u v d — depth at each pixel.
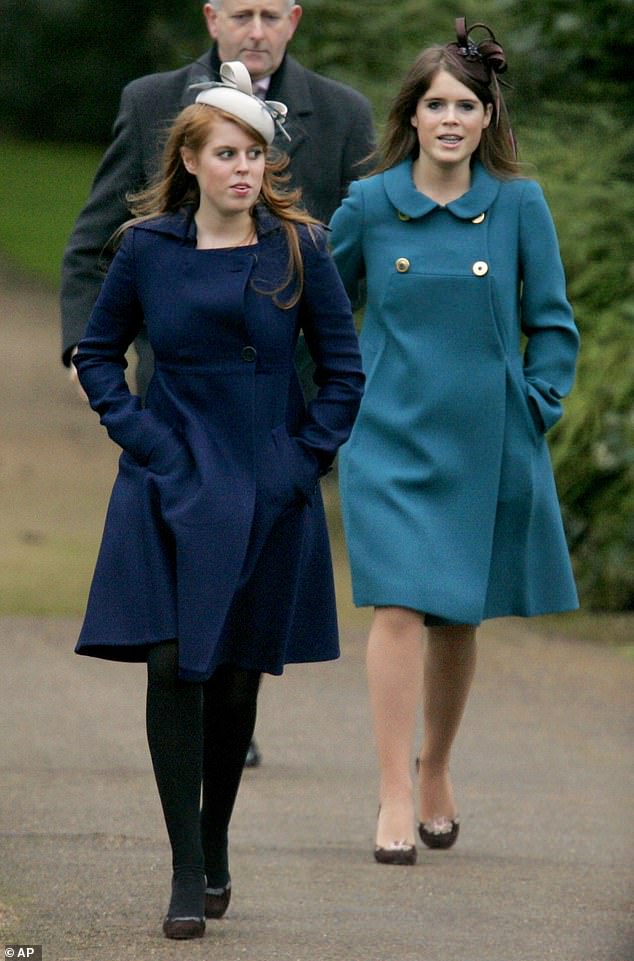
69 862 18.52
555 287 20.11
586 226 38.00
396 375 20.12
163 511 15.67
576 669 32.62
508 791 23.33
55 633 34.16
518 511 20.14
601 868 19.22
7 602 36.72
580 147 39.12
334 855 19.61
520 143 38.84
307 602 16.48
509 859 19.69
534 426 20.17
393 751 19.62
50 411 66.88
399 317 20.16
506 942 16.08
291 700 29.31
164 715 15.66
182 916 15.64
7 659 31.67
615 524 38.03
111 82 161.62
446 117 19.86
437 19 43.88
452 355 19.98
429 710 20.36
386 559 19.80
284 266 16.14
